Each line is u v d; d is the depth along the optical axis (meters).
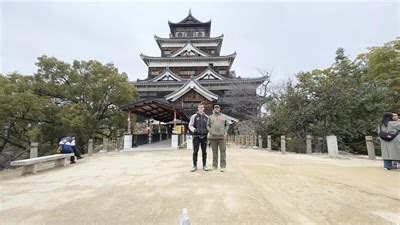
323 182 4.70
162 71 35.34
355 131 13.52
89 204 3.72
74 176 6.12
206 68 33.09
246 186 4.39
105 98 19.80
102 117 20.25
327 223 2.84
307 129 14.03
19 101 14.65
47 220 3.17
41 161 7.03
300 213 3.14
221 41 37.81
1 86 15.11
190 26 40.50
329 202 3.54
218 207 3.37
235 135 20.42
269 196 3.82
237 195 3.87
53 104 17.50
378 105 12.71
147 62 35.38
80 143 17.89
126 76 21.56
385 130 6.29
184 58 34.50
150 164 7.75
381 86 13.49
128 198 3.94
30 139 15.86
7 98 14.20
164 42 37.59
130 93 20.39
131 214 3.27
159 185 4.67
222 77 30.86
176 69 35.41
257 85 25.77
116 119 19.61
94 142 19.09
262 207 3.35
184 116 18.75
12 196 4.33
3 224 3.08
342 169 6.21
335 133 13.34
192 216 3.11
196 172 5.77
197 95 25.69
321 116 13.39
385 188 4.26
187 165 7.12
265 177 5.14
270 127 17.36
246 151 12.65
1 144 16.95
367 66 16.86
